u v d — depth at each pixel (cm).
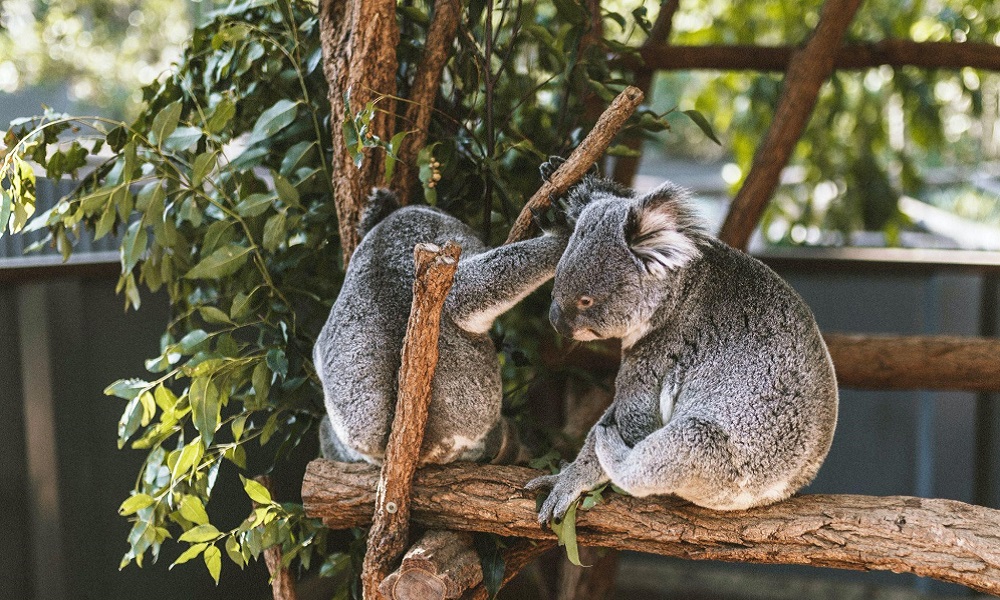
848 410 552
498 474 239
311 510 248
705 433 204
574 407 409
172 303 311
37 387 362
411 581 217
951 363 384
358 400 233
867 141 618
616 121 226
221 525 411
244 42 288
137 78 970
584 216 223
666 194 214
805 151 627
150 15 948
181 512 251
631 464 207
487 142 285
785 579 560
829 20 381
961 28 466
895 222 636
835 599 532
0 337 355
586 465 226
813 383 214
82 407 380
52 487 366
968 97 536
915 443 544
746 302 217
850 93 628
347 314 240
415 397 216
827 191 689
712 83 648
